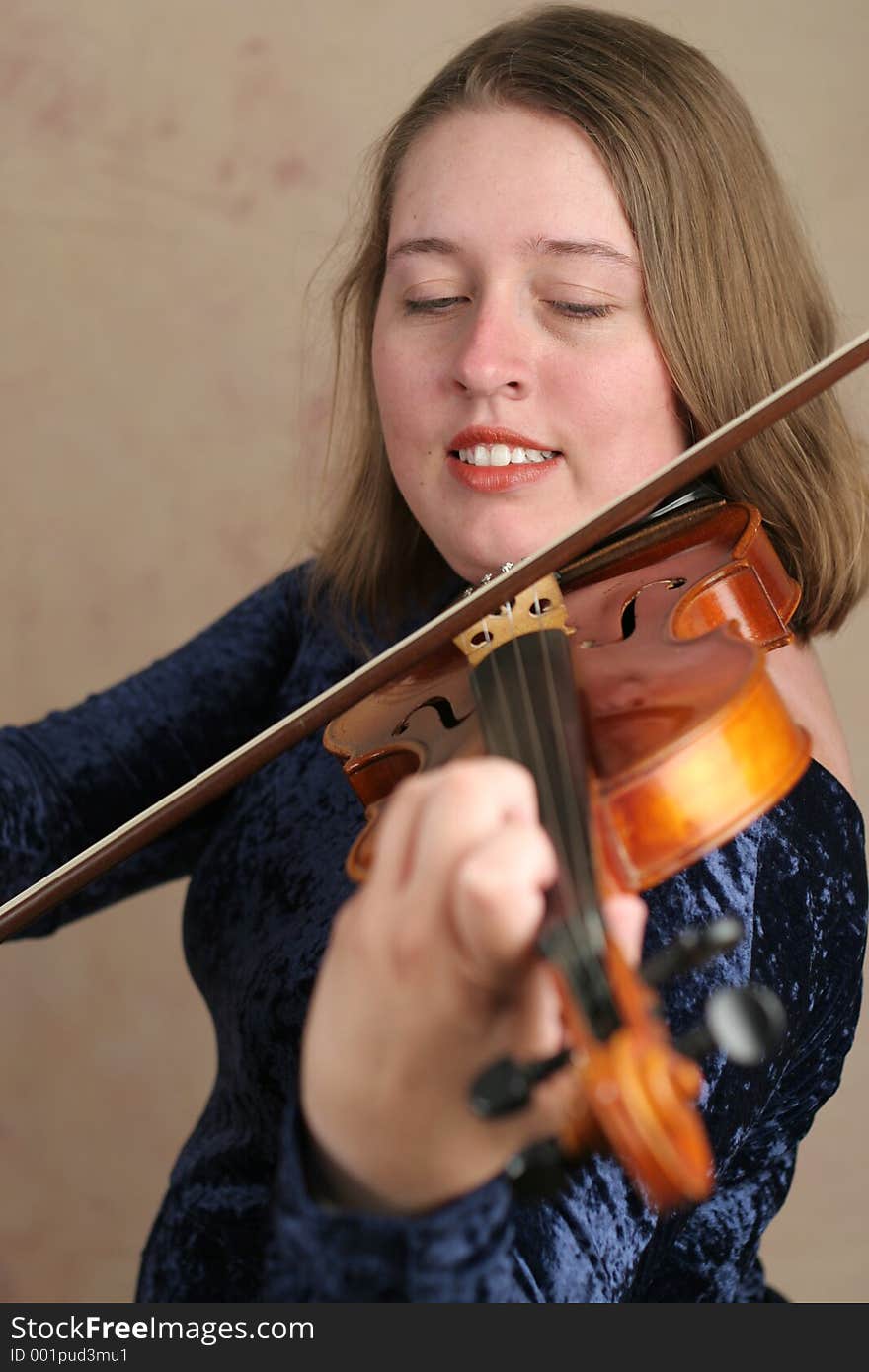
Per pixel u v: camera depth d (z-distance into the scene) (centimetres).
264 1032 107
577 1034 53
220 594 233
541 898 56
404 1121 60
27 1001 231
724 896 86
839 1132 217
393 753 99
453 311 111
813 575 117
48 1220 231
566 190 106
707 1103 81
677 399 112
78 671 235
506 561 112
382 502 133
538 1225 74
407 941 57
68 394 234
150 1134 232
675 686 78
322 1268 61
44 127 232
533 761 73
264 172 231
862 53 217
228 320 232
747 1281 124
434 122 111
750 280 114
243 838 119
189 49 231
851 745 217
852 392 197
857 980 98
